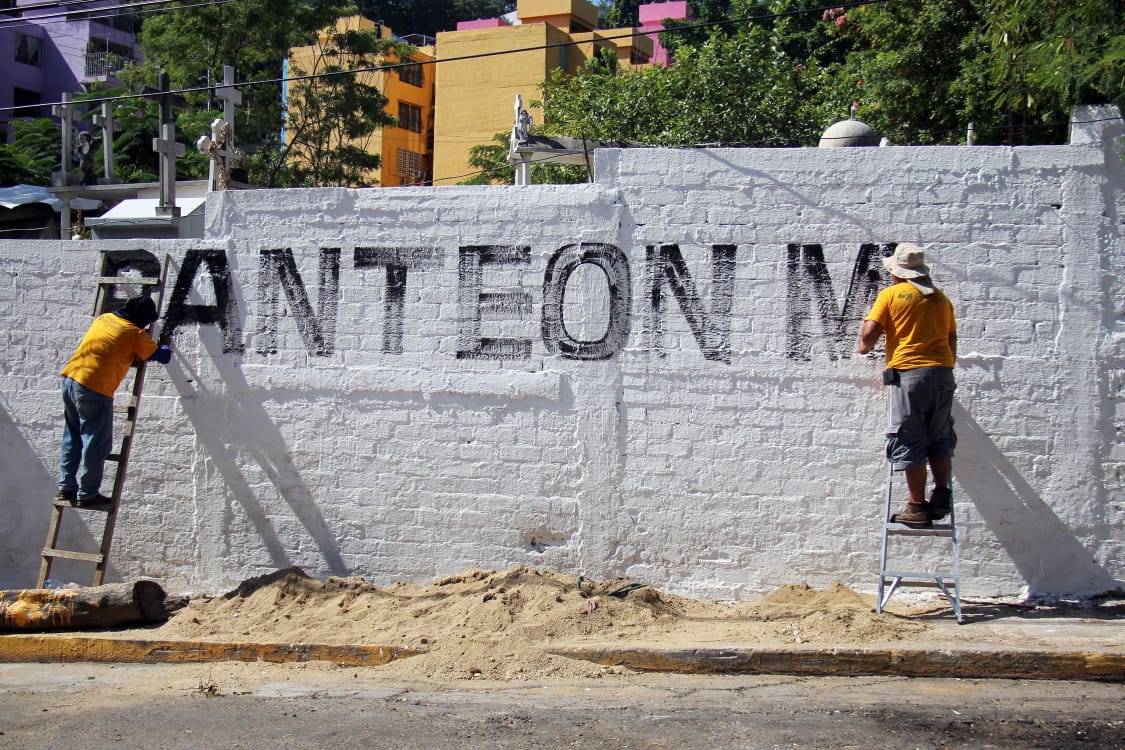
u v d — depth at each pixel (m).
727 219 7.51
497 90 37.34
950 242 7.21
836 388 7.34
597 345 7.71
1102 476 7.08
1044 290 7.12
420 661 6.54
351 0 29.92
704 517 7.54
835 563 7.36
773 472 7.44
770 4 26.38
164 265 8.48
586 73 25.36
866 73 18.25
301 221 8.32
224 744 5.27
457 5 53.69
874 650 6.11
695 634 6.68
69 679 6.69
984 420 7.18
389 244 8.13
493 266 7.92
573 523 7.76
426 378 8.03
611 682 6.17
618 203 7.68
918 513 6.81
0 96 38.09
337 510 8.22
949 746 4.97
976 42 15.41
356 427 8.18
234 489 8.43
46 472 8.90
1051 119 9.77
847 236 7.34
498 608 6.99
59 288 8.88
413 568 8.06
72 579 8.79
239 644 6.94
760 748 5.00
